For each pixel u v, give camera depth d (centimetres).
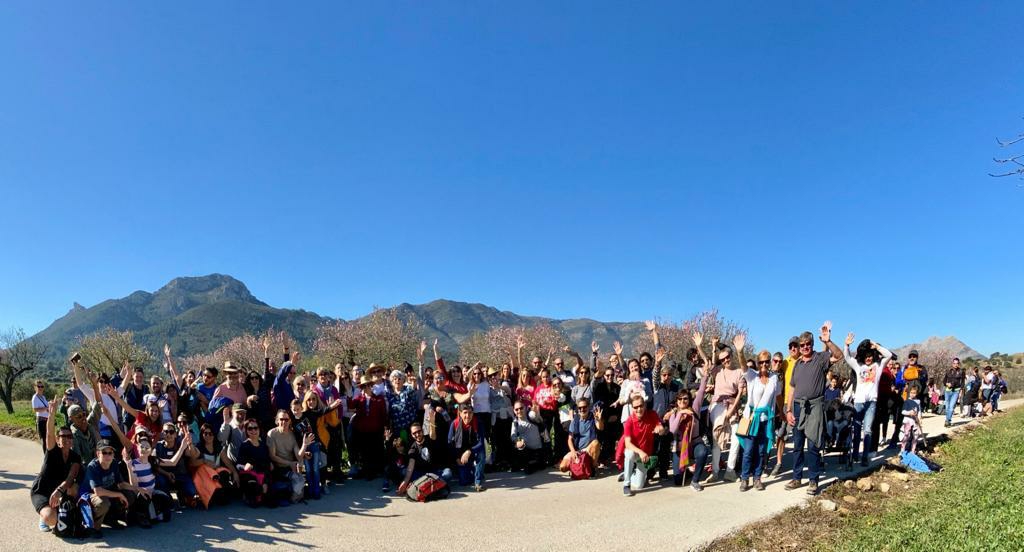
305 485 826
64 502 652
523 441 1005
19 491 882
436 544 636
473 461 915
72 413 750
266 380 997
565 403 1078
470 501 818
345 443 1027
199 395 970
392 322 4244
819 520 704
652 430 870
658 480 927
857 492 822
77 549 611
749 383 850
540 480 953
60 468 677
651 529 678
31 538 644
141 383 1033
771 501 778
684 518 714
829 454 1077
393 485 896
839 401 996
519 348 1260
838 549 596
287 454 805
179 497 765
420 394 991
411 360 4184
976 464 977
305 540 647
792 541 643
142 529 679
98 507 646
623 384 984
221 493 781
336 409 962
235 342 4731
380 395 967
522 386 1155
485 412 1030
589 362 1230
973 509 707
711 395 1002
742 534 657
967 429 1393
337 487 901
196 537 653
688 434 874
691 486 870
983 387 1789
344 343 4012
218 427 864
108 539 642
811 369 827
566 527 691
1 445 1371
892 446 1119
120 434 714
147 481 695
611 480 942
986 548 570
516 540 648
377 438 955
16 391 4425
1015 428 1390
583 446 974
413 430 870
